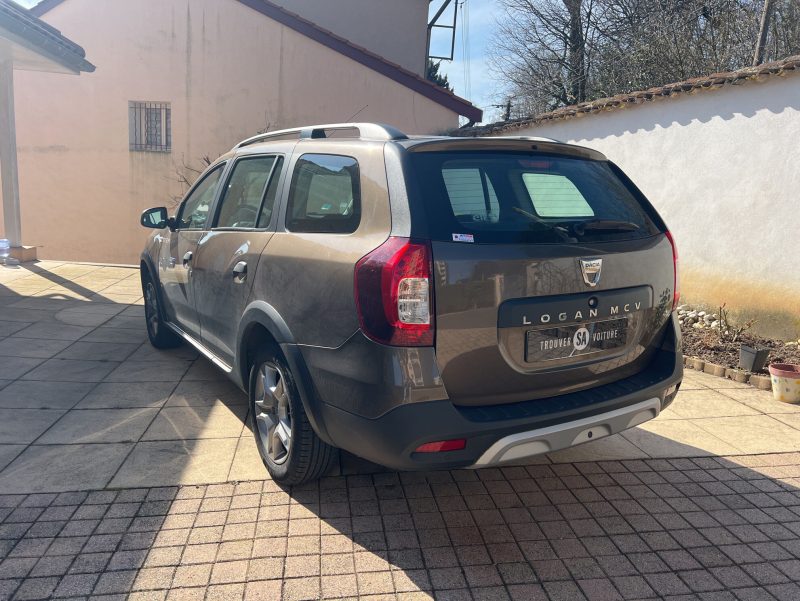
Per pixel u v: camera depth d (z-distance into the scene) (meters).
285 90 12.40
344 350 2.56
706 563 2.71
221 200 4.06
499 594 2.47
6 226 9.41
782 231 6.12
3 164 9.23
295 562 2.62
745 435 4.08
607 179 3.27
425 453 2.42
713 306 6.79
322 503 3.08
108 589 2.40
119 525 2.81
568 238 2.72
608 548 2.80
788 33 13.12
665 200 7.30
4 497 2.98
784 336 6.14
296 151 3.38
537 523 2.98
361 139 2.95
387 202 2.56
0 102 9.00
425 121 12.45
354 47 12.16
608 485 3.38
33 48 8.07
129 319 6.36
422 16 15.18
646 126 7.53
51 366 4.83
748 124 6.36
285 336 2.91
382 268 2.41
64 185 12.79
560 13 18.61
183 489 3.14
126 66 12.45
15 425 3.77
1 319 6.07
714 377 5.27
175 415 4.02
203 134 12.59
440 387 2.40
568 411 2.63
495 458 2.51
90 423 3.84
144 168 12.71
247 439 3.72
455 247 2.44
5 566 2.50
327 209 2.92
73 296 7.25
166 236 4.90
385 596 2.44
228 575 2.52
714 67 13.80
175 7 12.27
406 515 3.01
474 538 2.84
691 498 3.26
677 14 14.80
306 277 2.82
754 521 3.05
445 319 2.40
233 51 12.34
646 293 3.00
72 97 12.55
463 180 2.67
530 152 3.00
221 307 3.74
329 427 2.70
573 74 18.70
